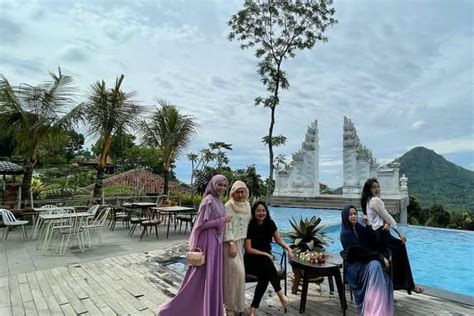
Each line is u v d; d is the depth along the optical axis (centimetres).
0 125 980
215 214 312
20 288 425
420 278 657
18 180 1383
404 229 1098
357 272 347
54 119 1024
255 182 1720
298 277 405
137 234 877
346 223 373
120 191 1691
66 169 2545
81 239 718
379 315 305
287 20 1247
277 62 1291
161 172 2548
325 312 355
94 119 1110
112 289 423
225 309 333
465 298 391
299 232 423
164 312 298
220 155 1791
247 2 1245
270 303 382
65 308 358
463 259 781
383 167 1543
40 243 729
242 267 330
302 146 1775
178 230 959
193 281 301
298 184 1741
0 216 945
